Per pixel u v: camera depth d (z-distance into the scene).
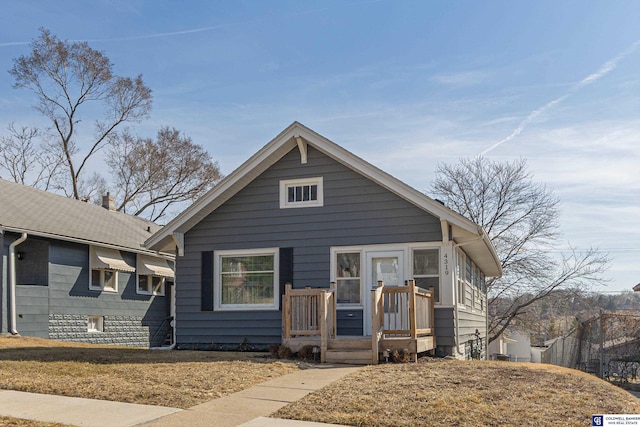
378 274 15.59
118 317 22.86
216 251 17.05
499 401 8.42
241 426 7.36
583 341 29.33
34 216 19.78
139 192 38.28
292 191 16.64
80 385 9.47
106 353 13.50
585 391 9.20
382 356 12.90
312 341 13.28
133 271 23.19
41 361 11.66
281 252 16.41
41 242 19.45
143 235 25.86
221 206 17.14
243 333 16.58
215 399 8.79
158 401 8.58
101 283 22.11
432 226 15.20
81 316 20.75
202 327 16.92
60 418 7.62
